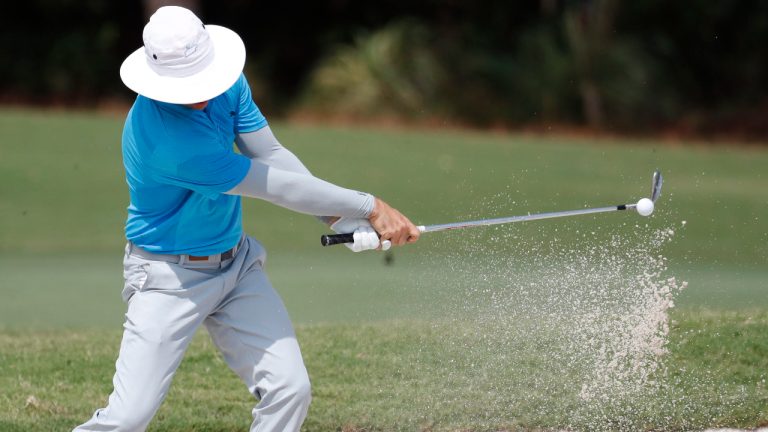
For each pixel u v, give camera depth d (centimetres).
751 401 1967
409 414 1939
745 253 4188
